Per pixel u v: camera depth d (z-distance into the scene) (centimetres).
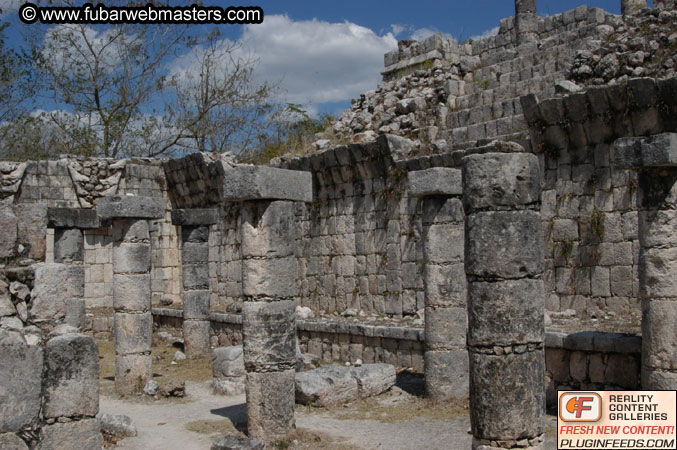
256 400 969
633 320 1277
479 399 742
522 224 746
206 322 1811
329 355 1599
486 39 2384
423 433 988
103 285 2398
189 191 2381
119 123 3086
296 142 2348
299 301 1980
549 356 1119
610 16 2141
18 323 665
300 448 934
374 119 2136
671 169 921
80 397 667
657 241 927
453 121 1959
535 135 1454
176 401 1295
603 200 1361
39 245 714
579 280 1392
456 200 1159
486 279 747
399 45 2483
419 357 1373
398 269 1681
